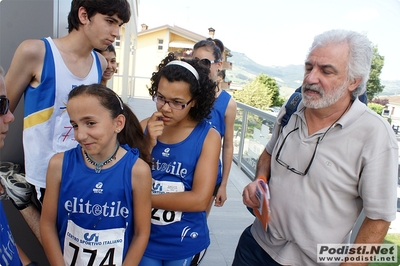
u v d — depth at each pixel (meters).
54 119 1.51
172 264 1.43
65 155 1.23
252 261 1.59
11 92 1.41
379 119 1.16
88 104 1.09
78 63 1.56
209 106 1.38
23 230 1.87
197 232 1.44
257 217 1.50
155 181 1.40
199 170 1.35
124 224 1.26
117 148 1.23
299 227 1.32
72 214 1.22
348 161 1.20
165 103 1.29
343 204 1.24
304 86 1.26
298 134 1.35
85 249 1.23
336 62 1.17
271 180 1.46
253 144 4.60
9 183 1.53
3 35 1.74
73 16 1.47
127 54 12.09
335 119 1.25
